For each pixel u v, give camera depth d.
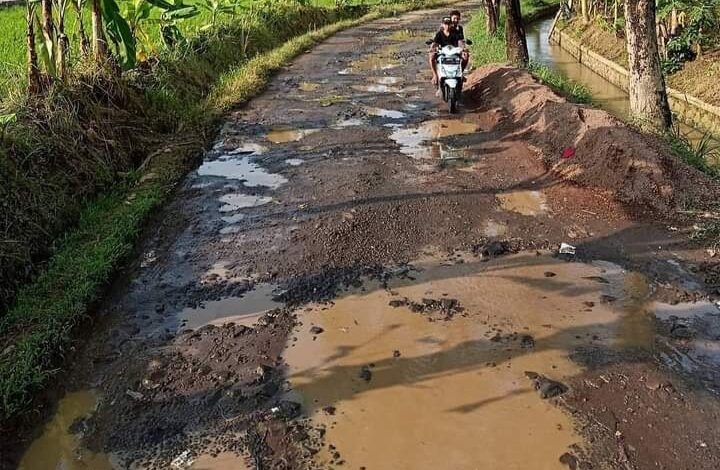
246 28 16.62
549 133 8.02
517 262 5.34
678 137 7.84
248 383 4.02
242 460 3.42
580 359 4.09
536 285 4.97
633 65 8.05
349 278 5.20
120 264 5.56
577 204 6.41
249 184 7.39
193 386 4.02
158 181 7.39
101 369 4.26
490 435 3.50
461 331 4.43
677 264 5.21
